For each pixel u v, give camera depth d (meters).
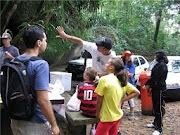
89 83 3.53
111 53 3.84
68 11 9.76
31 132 2.17
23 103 2.05
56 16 8.72
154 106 5.18
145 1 24.38
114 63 3.31
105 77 3.27
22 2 7.81
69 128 4.14
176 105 7.89
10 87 2.07
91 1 9.29
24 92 2.03
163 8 23.56
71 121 3.48
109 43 3.74
